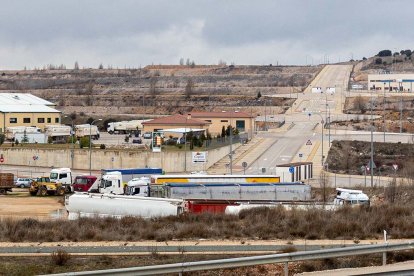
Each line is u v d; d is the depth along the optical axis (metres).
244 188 120.38
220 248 66.19
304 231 74.31
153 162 191.75
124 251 65.19
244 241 70.88
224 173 180.00
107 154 195.62
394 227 77.19
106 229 77.69
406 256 58.28
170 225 80.44
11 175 161.75
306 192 122.06
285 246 66.44
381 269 50.72
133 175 157.00
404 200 122.06
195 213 93.06
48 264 59.09
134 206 96.31
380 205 98.31
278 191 121.12
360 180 170.88
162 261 60.44
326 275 49.00
